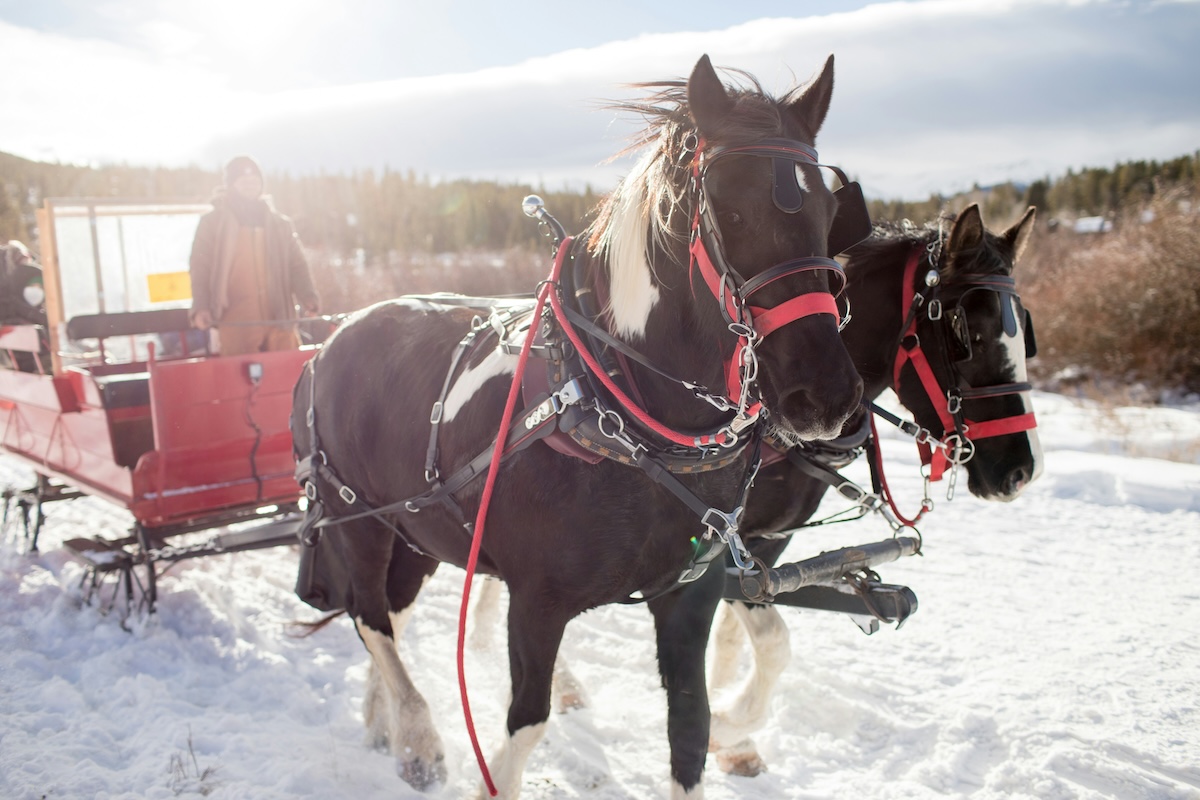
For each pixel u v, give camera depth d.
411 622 4.99
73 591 5.12
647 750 3.63
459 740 3.71
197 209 6.33
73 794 3.06
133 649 4.34
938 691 4.04
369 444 3.38
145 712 3.70
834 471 3.43
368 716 3.71
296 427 3.92
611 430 2.40
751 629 3.40
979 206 3.37
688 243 2.31
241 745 3.42
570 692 3.97
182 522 4.85
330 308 19.14
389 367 3.35
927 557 5.92
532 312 2.99
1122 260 14.25
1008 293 3.42
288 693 4.00
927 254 3.50
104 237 6.01
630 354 2.45
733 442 2.44
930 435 3.56
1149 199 14.96
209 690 4.04
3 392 6.11
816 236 2.11
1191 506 6.94
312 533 3.75
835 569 3.05
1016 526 6.59
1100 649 4.44
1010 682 4.08
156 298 6.23
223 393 4.77
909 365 3.59
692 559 2.57
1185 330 13.73
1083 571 5.62
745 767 3.44
